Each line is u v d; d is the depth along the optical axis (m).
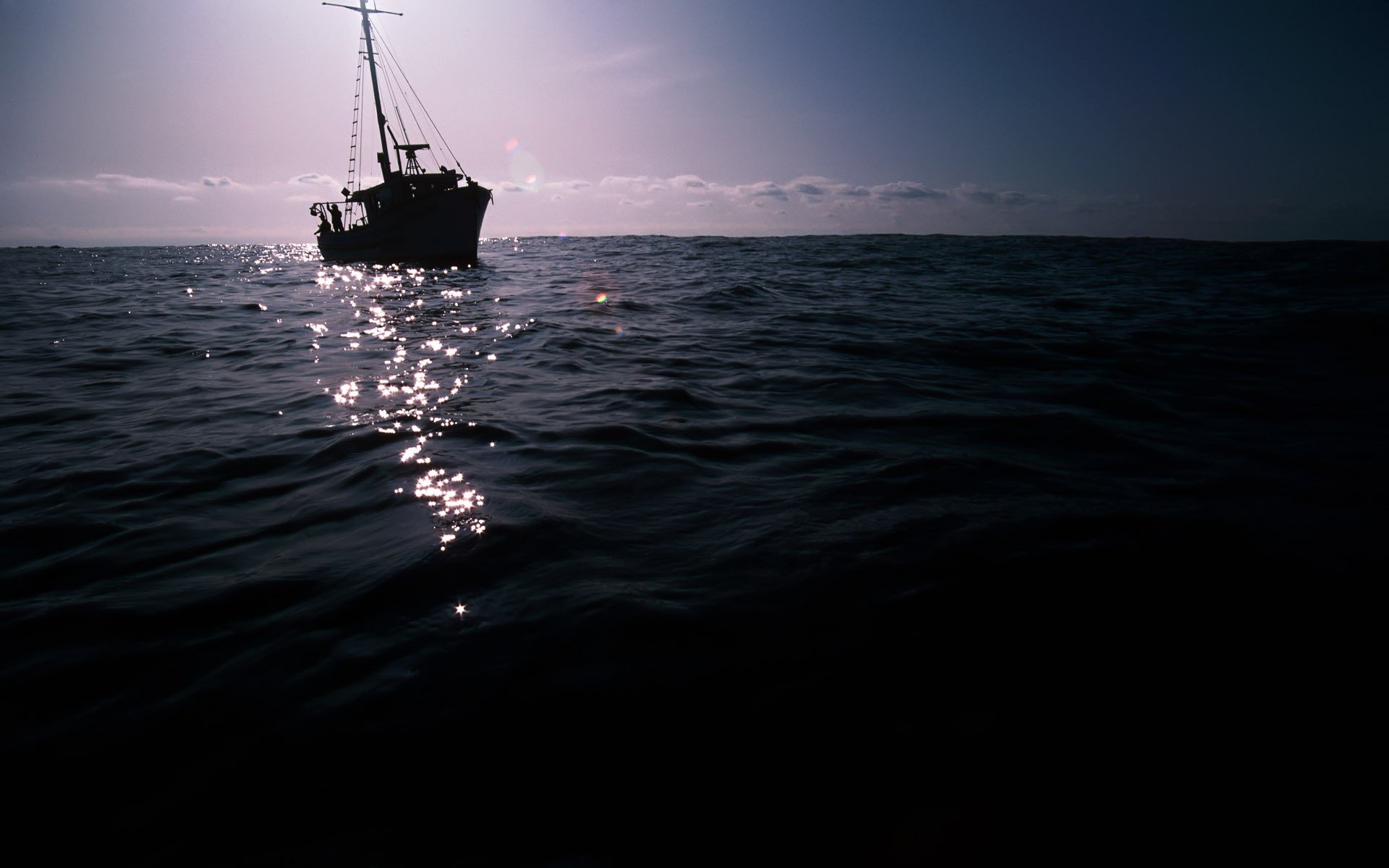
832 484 3.28
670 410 4.87
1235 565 2.30
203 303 14.05
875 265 20.53
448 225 23.64
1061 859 1.20
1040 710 1.59
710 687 1.71
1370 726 1.50
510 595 2.20
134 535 2.89
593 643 1.91
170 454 4.09
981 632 1.92
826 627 1.97
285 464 3.86
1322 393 5.23
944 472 3.43
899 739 1.51
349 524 2.94
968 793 1.36
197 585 2.38
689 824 1.30
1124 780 1.37
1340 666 1.73
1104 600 2.09
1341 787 1.33
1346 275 14.04
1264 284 13.12
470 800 1.37
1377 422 4.39
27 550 2.76
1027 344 7.46
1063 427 4.32
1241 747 1.45
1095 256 21.39
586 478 3.43
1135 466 3.53
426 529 2.81
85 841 1.31
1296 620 1.96
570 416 4.73
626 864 1.22
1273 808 1.29
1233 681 1.68
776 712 1.61
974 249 26.19
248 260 40.62
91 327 10.52
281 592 2.30
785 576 2.29
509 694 1.70
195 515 3.12
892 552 2.46
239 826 1.33
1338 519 2.72
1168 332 8.05
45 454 4.18
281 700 1.71
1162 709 1.58
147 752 1.55
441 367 6.84
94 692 1.78
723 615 2.05
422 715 1.63
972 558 2.38
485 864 1.23
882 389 5.48
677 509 2.99
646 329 9.02
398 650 1.91
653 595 2.18
